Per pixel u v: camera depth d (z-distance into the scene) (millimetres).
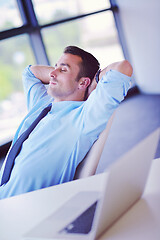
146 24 5000
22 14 4367
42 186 1345
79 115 1422
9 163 1456
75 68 1532
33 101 1836
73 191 979
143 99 5156
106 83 1336
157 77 5254
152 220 753
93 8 5344
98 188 959
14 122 6395
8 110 7426
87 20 6617
